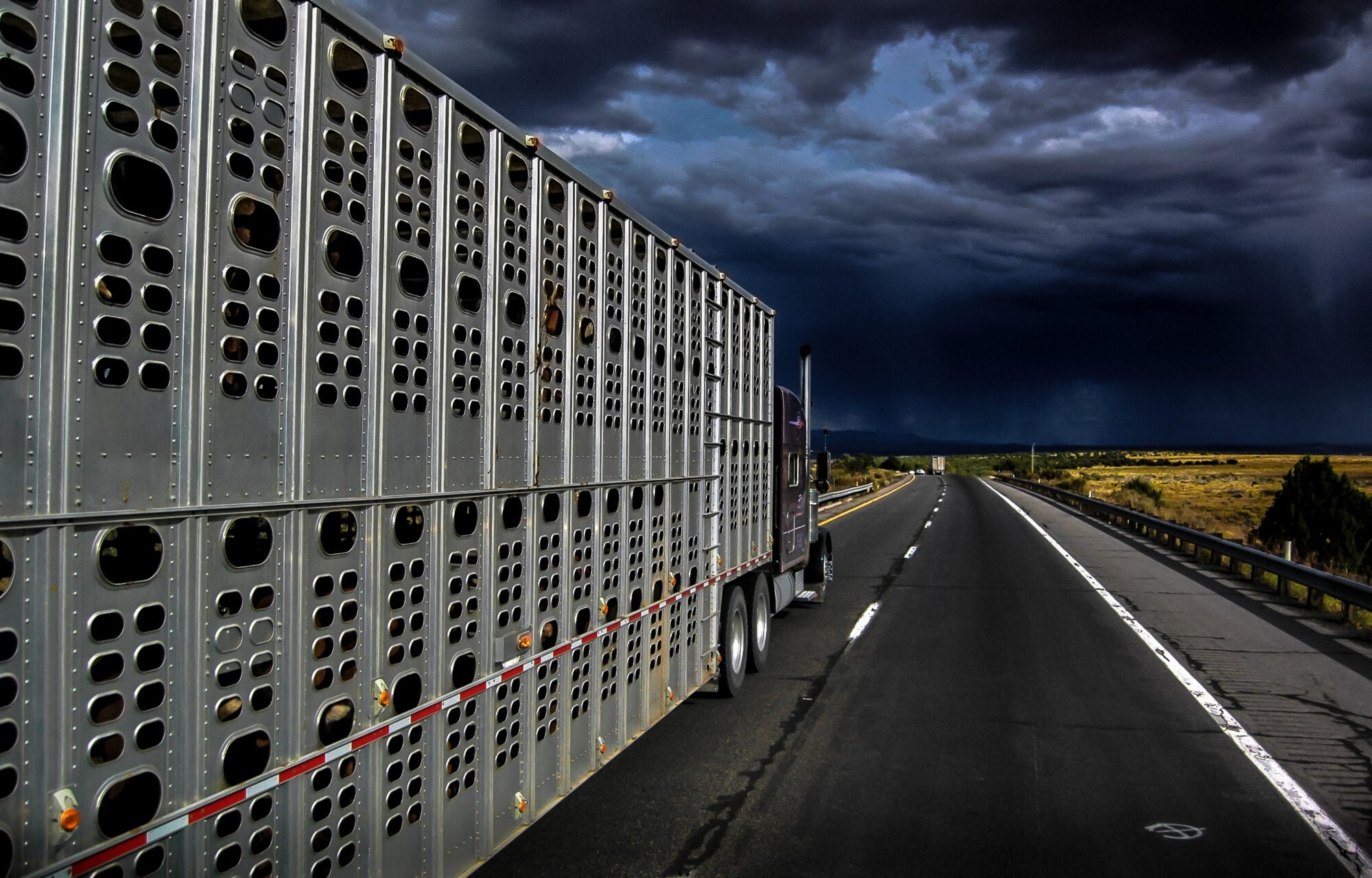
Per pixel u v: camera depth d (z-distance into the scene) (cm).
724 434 759
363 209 307
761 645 891
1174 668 915
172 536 238
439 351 348
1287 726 721
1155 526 2216
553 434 442
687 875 458
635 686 557
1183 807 553
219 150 251
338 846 298
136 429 228
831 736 691
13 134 202
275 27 271
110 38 223
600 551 501
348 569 302
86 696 217
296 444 279
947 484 6169
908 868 468
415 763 338
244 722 262
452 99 354
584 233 478
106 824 221
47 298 208
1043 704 784
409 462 331
